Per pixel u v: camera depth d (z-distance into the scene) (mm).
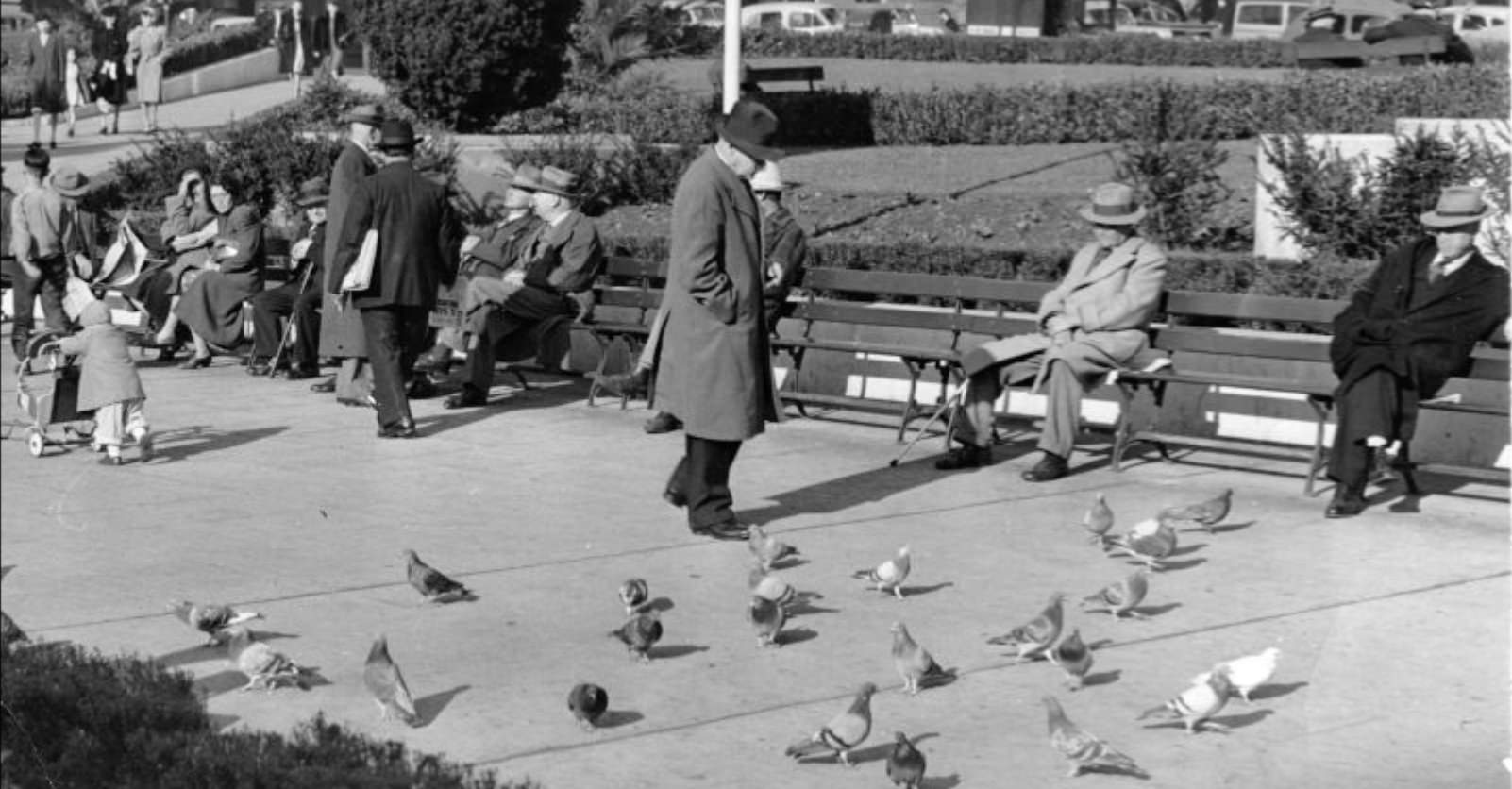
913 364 12625
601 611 8805
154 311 17047
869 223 18375
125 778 6816
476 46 22016
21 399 12789
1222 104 23266
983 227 17750
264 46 40438
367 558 9812
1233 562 9469
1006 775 6707
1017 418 13188
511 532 10305
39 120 30547
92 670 7875
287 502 11117
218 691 7781
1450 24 28484
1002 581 9211
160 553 9984
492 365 14133
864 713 6746
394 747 6895
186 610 8148
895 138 24250
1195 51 33562
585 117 23766
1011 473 11617
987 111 23906
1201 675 7523
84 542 10258
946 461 11758
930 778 6680
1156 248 11578
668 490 10695
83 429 13062
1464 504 10617
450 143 20172
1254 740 7043
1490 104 22062
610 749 7020
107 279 17062
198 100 37531
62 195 17453
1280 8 39312
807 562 9594
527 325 14125
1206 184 17484
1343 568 9328
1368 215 15250
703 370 9945
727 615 8711
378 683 7336
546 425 13430
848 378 13930
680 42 31219
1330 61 25797
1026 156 22188
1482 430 11086
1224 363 12086
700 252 9844
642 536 10188
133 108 37156
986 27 35469
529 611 8820
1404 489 10961
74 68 32281
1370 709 7352
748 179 10148
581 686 7188
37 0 34594
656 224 18781
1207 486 11164
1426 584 9031
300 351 15617
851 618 8625
